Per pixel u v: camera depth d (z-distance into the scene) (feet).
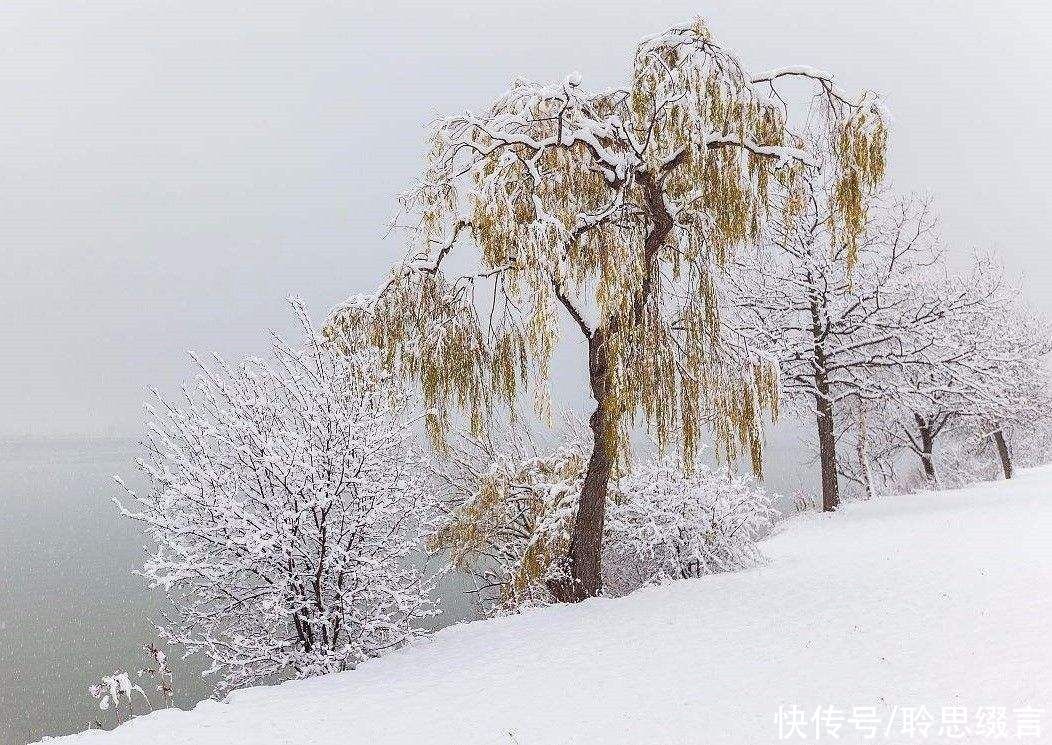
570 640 23.94
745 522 36.76
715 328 30.50
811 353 62.64
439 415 34.12
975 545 32.40
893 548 34.91
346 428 26.50
